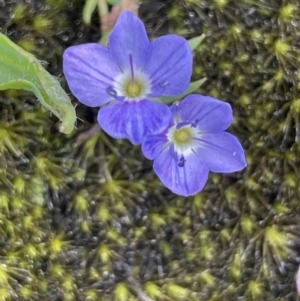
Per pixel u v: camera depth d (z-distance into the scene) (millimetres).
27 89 95
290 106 101
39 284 98
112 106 95
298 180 102
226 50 101
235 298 102
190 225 104
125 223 102
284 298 101
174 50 95
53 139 101
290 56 99
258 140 103
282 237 101
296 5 99
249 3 99
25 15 97
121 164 103
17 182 99
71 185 101
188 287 102
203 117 98
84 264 100
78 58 94
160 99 98
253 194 103
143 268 102
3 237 98
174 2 100
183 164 99
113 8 97
